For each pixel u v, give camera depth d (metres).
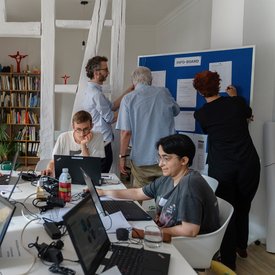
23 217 1.58
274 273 2.52
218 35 3.31
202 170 3.03
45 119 3.14
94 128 2.85
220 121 2.47
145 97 2.64
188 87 3.13
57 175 2.20
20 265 1.12
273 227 2.88
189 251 1.53
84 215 1.08
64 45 6.45
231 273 1.67
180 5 5.06
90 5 5.05
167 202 1.67
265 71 3.02
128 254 1.21
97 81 2.84
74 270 1.09
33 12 5.39
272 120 3.08
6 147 5.91
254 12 2.96
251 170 2.47
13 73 6.21
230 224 2.38
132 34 6.43
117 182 2.35
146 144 2.66
